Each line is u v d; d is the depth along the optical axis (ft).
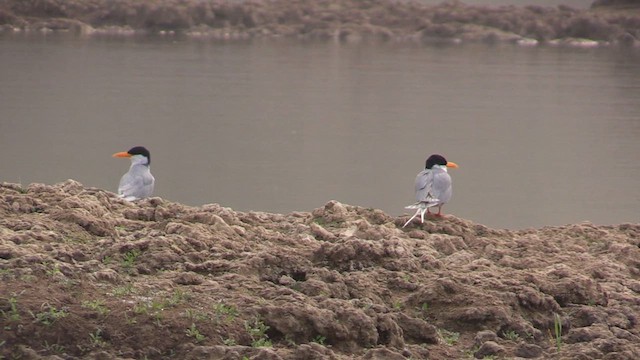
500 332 29.55
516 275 33.22
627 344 28.58
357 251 32.99
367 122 179.93
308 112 189.37
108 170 134.10
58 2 304.91
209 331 26.13
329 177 134.21
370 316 28.30
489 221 111.65
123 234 34.58
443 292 30.73
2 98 187.32
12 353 24.49
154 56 254.47
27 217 34.27
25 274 27.20
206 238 33.45
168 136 161.68
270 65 248.73
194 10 305.73
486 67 250.16
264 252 31.78
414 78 232.32
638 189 128.98
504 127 177.27
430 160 43.16
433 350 28.14
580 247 39.40
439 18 311.68
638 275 37.19
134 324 25.85
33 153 141.79
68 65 233.35
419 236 38.78
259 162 142.92
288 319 27.14
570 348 28.58
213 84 217.15
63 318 25.48
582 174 138.51
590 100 203.51
